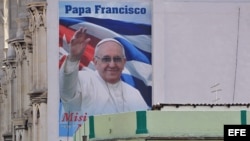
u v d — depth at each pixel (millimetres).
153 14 68750
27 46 82250
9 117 98438
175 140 39375
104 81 69062
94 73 69125
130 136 39438
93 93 69125
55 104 69062
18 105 89250
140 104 68875
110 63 69062
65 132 69125
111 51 69125
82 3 69000
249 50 69062
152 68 68938
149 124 39406
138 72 69062
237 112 39719
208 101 68812
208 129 39531
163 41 68812
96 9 69062
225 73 69000
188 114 39594
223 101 68812
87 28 69062
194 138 39531
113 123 40000
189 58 68938
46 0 71750
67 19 69062
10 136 98625
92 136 40750
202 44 69000
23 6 88500
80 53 69125
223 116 39719
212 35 69000
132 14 69062
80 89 69125
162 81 68750
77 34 69062
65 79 69125
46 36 72750
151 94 69000
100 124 40500
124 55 69125
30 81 80938
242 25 69000
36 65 76125
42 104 75000
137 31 69062
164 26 68875
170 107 41531
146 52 69062
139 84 68938
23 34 87188
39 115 75250
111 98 69062
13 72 93375
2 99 101812
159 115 39406
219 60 69000
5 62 94062
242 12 68938
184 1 68938
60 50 69188
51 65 69125
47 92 70562
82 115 69062
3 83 101375
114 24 69062
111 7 69062
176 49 68938
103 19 69062
